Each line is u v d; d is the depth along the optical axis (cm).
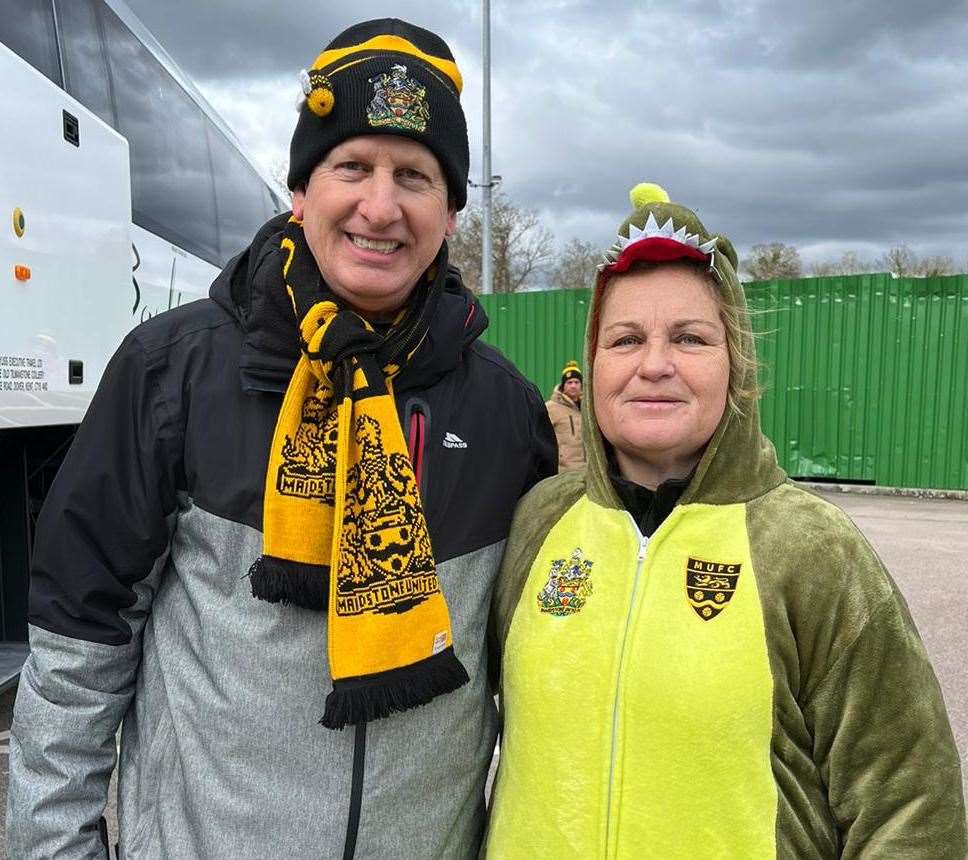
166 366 134
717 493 136
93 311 386
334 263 135
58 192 354
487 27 1520
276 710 129
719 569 131
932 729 123
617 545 139
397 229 134
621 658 131
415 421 143
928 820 121
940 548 725
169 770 136
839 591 125
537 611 142
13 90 320
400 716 134
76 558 132
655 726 126
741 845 123
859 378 1028
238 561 132
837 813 128
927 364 1001
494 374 159
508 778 142
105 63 434
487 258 1571
